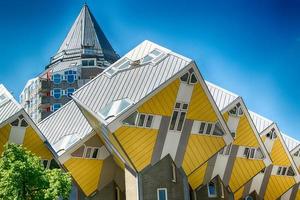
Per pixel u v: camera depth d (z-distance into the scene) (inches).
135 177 1523.1
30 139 1577.3
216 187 1925.4
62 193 1208.2
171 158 1576.0
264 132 2165.4
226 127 1660.9
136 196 1503.4
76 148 1679.4
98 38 4165.8
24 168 1151.6
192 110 1585.9
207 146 1649.9
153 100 1498.5
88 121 1688.0
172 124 1557.6
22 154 1215.6
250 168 1974.7
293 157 2438.5
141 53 1749.5
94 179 1755.7
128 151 1482.5
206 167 1892.2
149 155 1528.1
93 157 1728.6
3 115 1533.0
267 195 2284.7
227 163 1923.0
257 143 1955.0
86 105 1569.9
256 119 2256.4
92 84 1658.5
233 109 1870.1
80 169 1711.4
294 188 2409.0
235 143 1914.4
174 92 1535.4
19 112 1523.1
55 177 1210.0
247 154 1958.7
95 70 3831.2
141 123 1491.1
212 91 1962.4
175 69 1542.8
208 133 1648.6
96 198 1765.5
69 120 1893.5
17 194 1135.0
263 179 2262.6
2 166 1194.6
